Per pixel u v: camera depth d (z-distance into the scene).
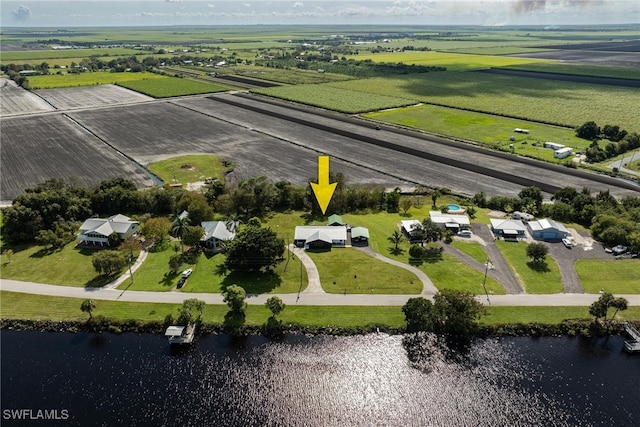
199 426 53.72
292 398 58.19
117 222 100.06
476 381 61.06
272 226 106.25
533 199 114.75
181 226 94.75
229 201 111.81
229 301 72.56
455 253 92.69
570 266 87.44
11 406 56.34
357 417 55.38
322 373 62.38
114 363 63.94
